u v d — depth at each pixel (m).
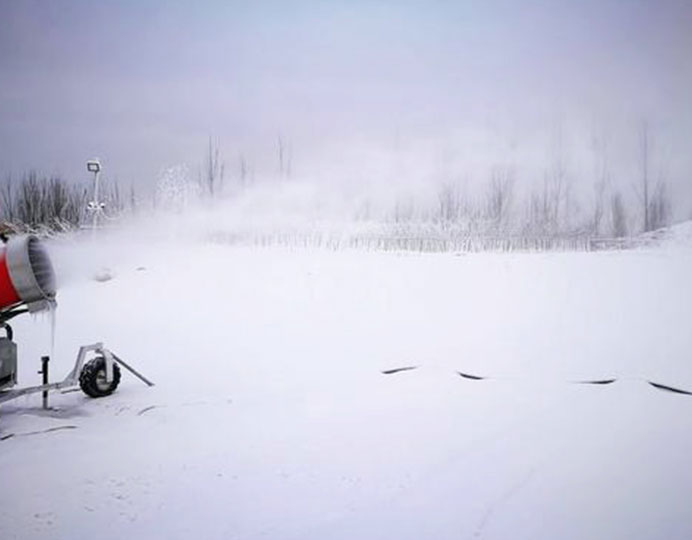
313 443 5.31
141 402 6.89
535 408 6.62
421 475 4.56
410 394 7.28
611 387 7.62
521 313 13.05
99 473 4.56
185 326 12.53
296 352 10.30
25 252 5.86
